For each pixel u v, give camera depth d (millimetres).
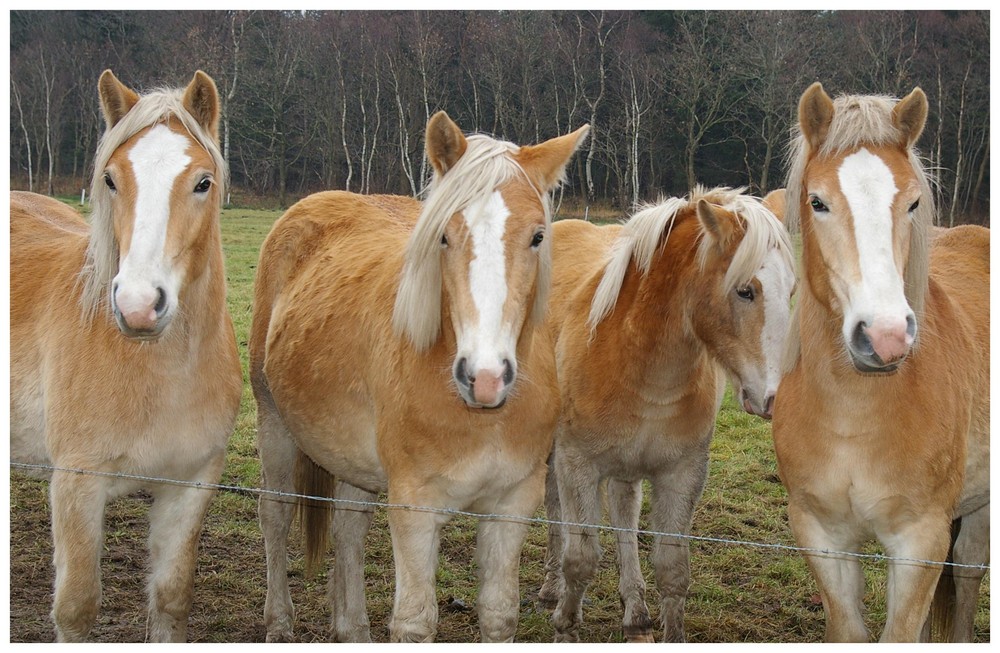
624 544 4180
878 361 2740
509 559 3424
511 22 25219
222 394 3680
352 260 4176
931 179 3227
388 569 4945
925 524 3254
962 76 21812
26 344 3748
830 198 2914
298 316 4164
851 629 3334
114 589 4504
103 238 3281
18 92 28594
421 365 3268
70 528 3393
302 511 4535
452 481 3311
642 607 4102
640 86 24719
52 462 3516
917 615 3242
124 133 3184
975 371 3590
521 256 2939
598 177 27109
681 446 4059
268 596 4262
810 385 3291
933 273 4027
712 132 25672
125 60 28344
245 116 29250
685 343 3898
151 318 2930
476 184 2963
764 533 5406
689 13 24828
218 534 5191
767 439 6941
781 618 4531
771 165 24344
